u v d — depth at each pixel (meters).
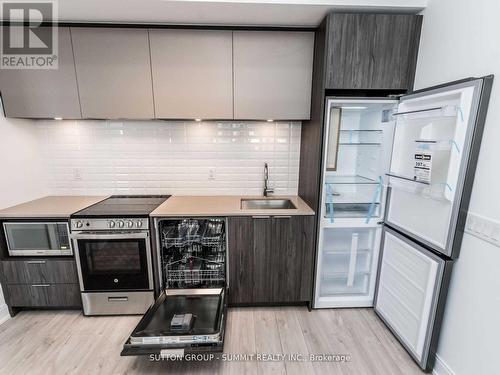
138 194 2.49
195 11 1.72
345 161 2.40
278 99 2.05
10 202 2.10
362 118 2.28
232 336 1.89
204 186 2.51
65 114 2.02
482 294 1.32
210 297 2.03
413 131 1.66
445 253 1.47
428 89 1.54
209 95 2.02
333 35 1.73
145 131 2.40
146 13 1.75
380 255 2.11
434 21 1.64
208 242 2.14
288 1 1.63
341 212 2.21
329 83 1.80
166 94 2.01
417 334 1.65
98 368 1.63
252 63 1.99
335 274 2.33
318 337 1.89
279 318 2.08
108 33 1.90
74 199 2.34
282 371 1.62
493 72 1.26
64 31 1.89
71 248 1.99
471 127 1.29
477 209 1.34
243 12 1.74
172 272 2.18
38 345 1.80
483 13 1.30
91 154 2.42
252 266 2.07
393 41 1.77
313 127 2.02
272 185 2.51
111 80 1.97
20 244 1.98
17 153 2.16
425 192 1.51
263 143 2.44
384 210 2.05
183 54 1.95
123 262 2.00
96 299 2.04
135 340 1.53
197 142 2.43
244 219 1.98
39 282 2.03
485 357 1.31
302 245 2.06
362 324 2.04
